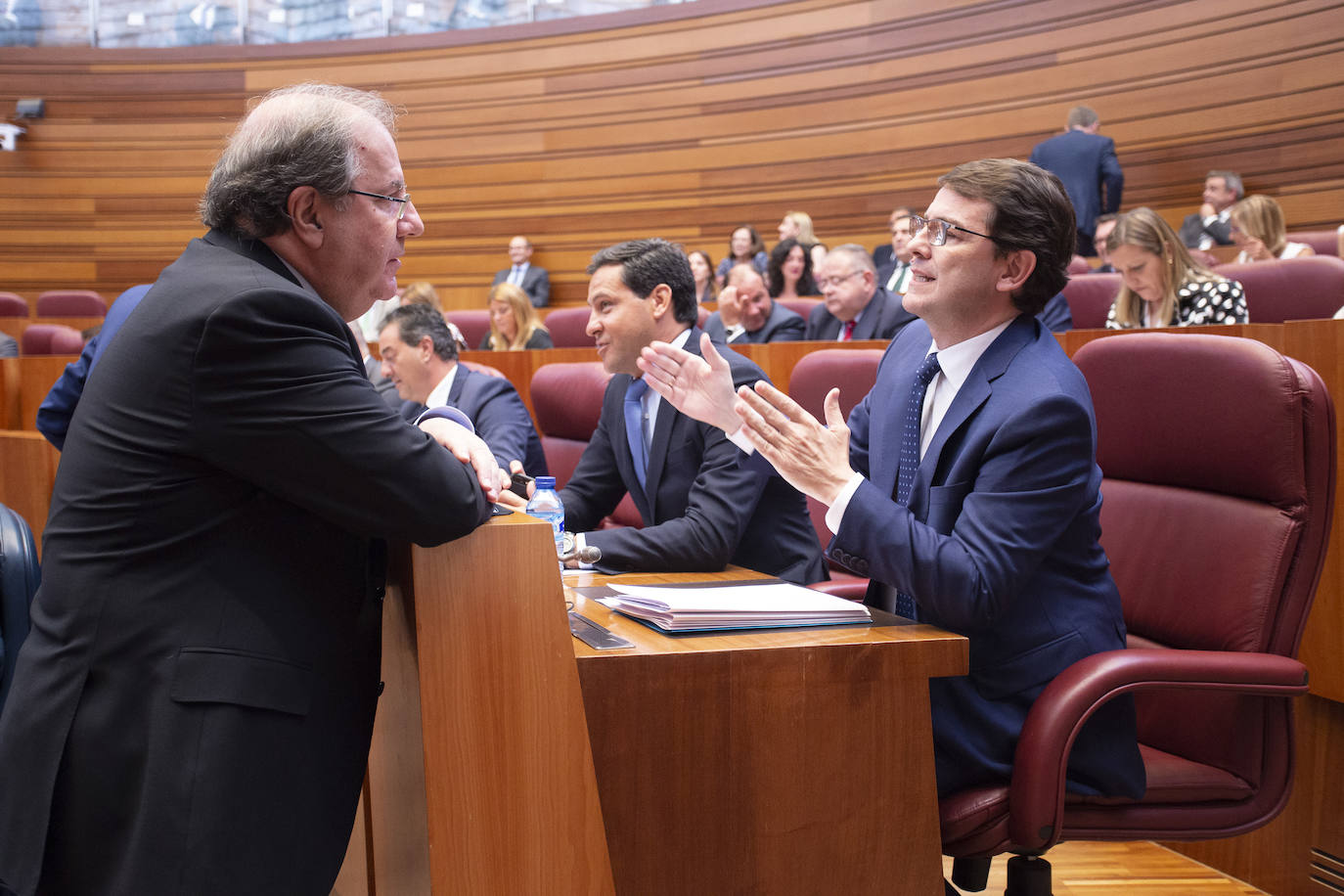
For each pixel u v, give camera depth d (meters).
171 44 8.72
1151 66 5.66
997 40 6.24
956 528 1.29
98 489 1.01
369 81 8.34
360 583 1.12
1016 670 1.34
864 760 1.15
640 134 7.63
